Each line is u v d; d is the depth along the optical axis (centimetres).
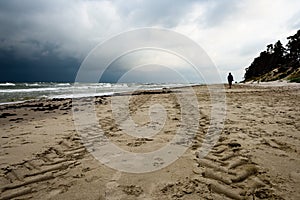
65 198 239
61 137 489
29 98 1864
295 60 5919
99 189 256
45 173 300
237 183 260
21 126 637
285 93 1576
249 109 820
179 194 241
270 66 7362
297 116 656
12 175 296
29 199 238
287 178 268
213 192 244
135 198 236
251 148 378
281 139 423
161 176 286
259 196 232
